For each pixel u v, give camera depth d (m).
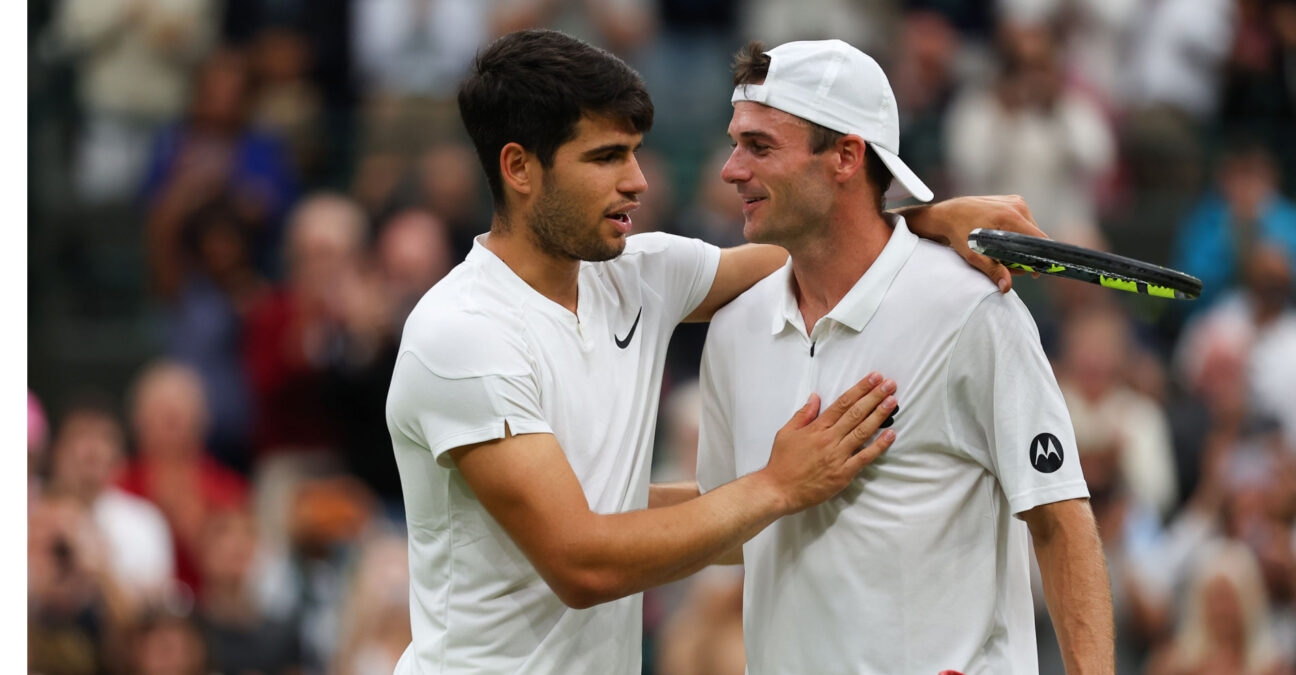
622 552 11.27
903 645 11.84
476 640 12.10
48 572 24.30
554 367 11.86
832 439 11.69
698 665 23.72
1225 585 26.72
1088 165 34.38
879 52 35.59
